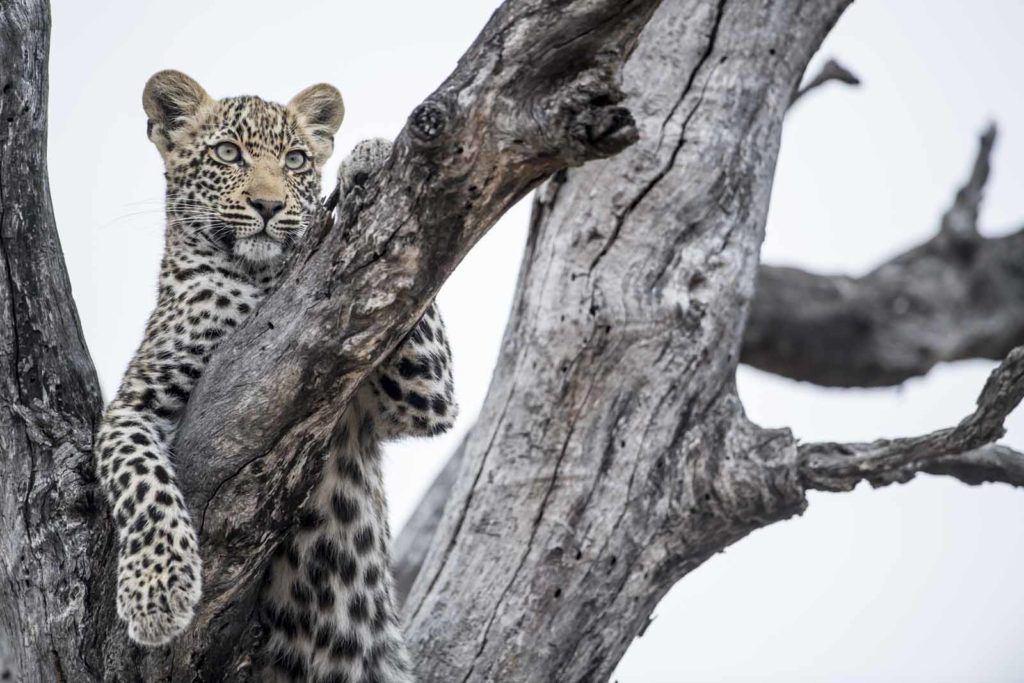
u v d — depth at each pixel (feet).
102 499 28.84
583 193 34.50
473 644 33.01
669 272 33.96
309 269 25.63
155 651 27.37
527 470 33.68
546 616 32.89
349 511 32.04
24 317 30.68
